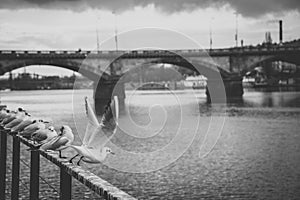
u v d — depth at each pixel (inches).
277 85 3324.3
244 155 1174.3
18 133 184.7
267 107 2268.7
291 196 881.5
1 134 217.9
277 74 3316.9
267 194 888.3
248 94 3105.3
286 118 1860.2
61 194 127.7
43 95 2194.9
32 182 156.6
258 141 1362.0
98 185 101.3
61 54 2352.4
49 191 414.0
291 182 933.2
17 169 190.2
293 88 3265.3
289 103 2420.0
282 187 920.9
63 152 140.3
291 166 1050.7
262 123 1724.9
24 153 719.7
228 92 2559.1
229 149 1266.0
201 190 912.9
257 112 2071.9
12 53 2346.2
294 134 1477.6
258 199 860.6
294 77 3270.2
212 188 917.8
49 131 157.2
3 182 221.5
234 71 2541.8
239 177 971.9
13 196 192.4
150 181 898.7
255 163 1085.1
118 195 93.2
